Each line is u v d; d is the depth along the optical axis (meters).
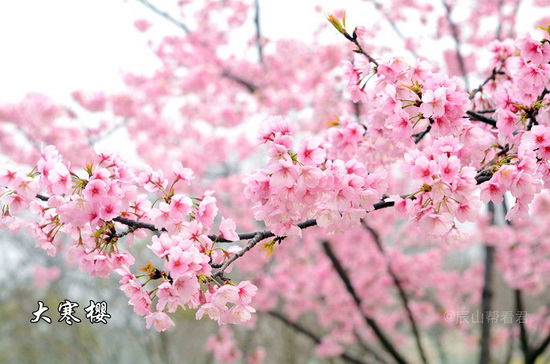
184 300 2.09
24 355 14.83
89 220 2.35
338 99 8.20
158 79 9.73
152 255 9.59
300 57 8.62
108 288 12.40
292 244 8.79
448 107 2.44
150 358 12.89
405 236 9.75
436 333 11.84
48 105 9.38
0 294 13.61
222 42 9.32
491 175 2.43
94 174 2.34
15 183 2.38
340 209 2.28
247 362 9.82
